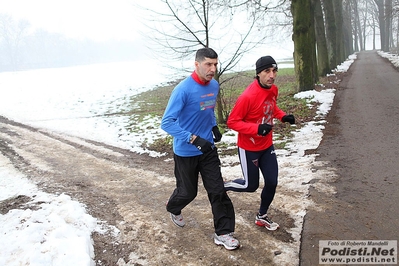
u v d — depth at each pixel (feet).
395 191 14.87
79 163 23.44
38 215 14.60
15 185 19.36
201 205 15.40
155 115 40.22
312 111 34.24
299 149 22.17
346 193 15.11
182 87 11.03
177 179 12.30
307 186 16.12
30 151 27.17
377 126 26.32
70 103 56.34
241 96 11.73
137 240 12.75
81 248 11.59
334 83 57.06
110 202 16.43
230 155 22.57
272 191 12.35
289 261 10.88
